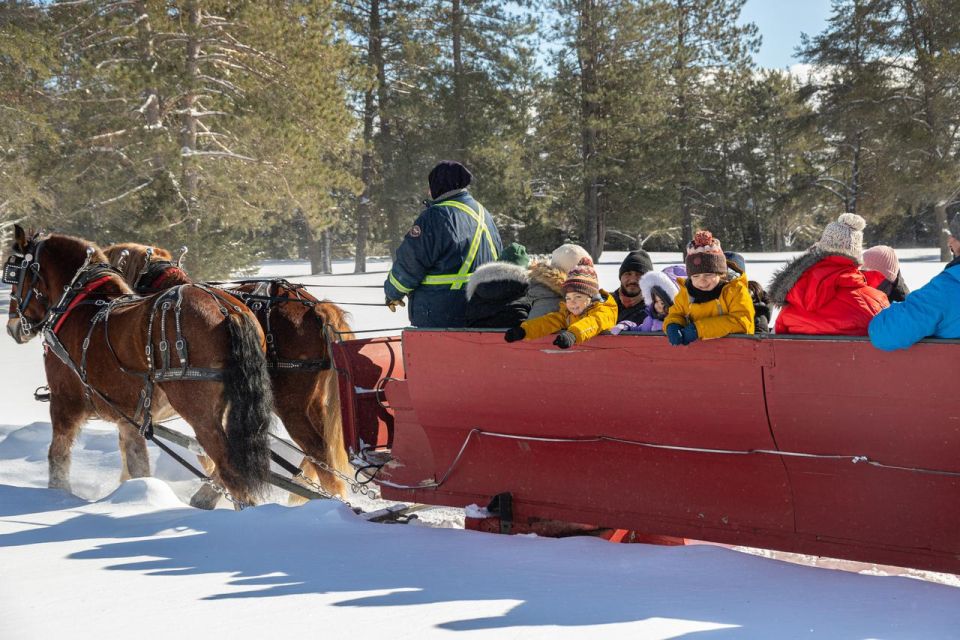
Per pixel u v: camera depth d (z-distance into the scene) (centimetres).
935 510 388
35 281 742
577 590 388
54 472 706
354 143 2820
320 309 699
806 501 423
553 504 501
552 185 4669
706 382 424
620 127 4266
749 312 410
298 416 693
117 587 419
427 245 562
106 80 2317
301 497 697
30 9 2369
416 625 351
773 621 340
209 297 619
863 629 329
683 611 355
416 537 486
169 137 2367
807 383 397
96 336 666
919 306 362
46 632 358
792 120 4025
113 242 2570
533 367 482
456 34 4072
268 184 2677
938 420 372
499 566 429
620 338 448
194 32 2345
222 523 533
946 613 342
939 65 3291
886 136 3612
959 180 3406
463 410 520
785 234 6944
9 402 1245
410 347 529
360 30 4119
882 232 4425
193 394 606
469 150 4050
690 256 416
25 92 2328
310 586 409
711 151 4872
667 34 4275
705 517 451
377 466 582
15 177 2611
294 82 2509
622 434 467
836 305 405
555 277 477
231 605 385
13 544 515
